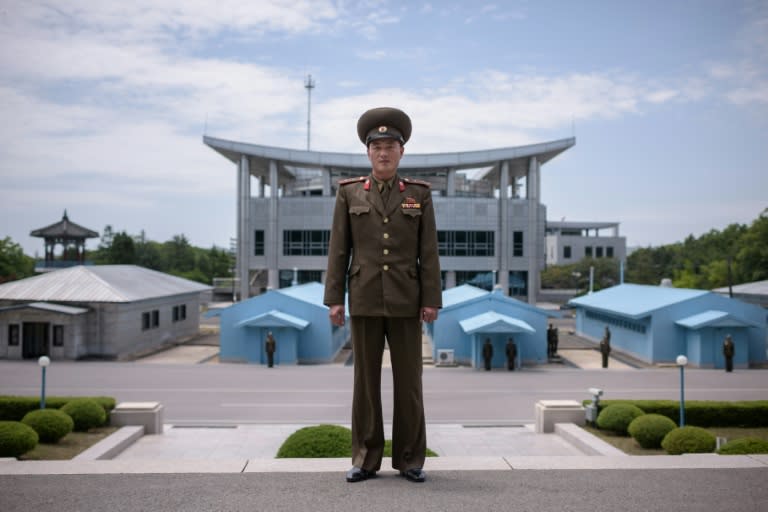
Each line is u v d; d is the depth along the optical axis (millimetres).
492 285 57406
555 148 54750
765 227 45969
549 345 28234
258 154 54938
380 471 4430
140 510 3588
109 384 21203
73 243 50844
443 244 56469
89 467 4402
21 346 27016
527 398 19344
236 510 3586
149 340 31328
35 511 3566
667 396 19609
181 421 16016
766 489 3963
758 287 35406
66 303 27703
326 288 4223
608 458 4672
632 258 82000
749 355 26391
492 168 64938
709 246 71562
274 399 18859
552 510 3588
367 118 4250
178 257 81062
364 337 4191
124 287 30062
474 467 4473
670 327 26844
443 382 22188
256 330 26266
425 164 55938
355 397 4320
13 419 14477
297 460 4648
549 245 101812
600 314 34312
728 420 14352
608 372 24500
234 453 12695
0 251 52719
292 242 56375
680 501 3742
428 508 3611
